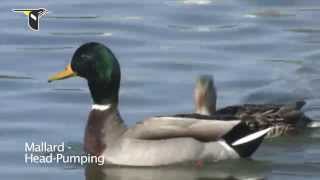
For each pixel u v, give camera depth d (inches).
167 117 726.5
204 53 971.9
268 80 901.8
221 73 920.9
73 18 1068.5
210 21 1067.3
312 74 920.3
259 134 725.9
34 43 1000.2
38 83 890.7
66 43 998.4
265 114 789.2
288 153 749.9
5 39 1008.9
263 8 1108.5
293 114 792.9
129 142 718.5
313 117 836.0
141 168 713.0
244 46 994.1
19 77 905.5
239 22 1063.6
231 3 1121.4
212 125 722.2
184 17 1075.9
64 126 796.0
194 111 810.8
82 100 851.4
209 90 778.2
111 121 730.2
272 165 722.8
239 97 866.8
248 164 726.5
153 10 1096.8
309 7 1109.7
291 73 920.3
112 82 732.7
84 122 804.0
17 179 701.3
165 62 945.5
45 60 951.0
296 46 992.9
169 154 713.6
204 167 718.5
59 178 703.7
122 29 1037.8
